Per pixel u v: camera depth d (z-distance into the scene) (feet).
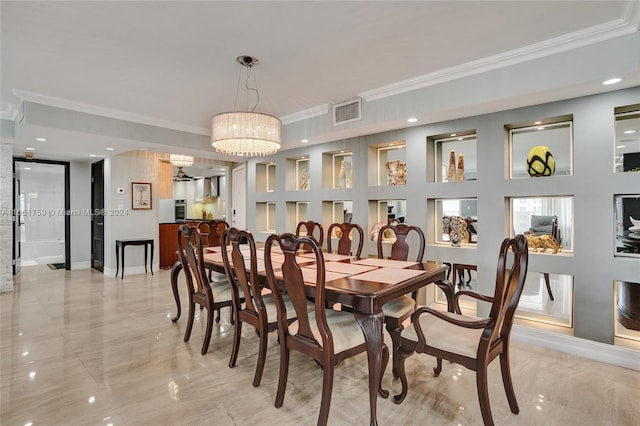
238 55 8.77
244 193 20.54
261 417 6.23
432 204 12.27
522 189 9.86
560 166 10.10
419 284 7.34
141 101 12.33
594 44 7.76
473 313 11.24
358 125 12.17
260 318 7.32
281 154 17.21
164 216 33.40
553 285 10.48
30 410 6.38
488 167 10.50
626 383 7.42
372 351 5.85
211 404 6.63
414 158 12.20
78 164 21.33
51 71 9.68
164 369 8.04
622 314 8.91
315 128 13.73
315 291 6.18
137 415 6.25
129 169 19.60
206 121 15.02
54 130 12.30
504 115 10.18
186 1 6.46
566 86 8.18
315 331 6.30
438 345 6.15
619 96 8.45
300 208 17.56
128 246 19.54
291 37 7.89
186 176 26.71
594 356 8.61
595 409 6.45
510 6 6.72
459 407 6.50
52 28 7.41
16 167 19.39
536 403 6.63
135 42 8.06
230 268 8.30
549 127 10.19
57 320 11.48
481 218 10.64
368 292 6.08
